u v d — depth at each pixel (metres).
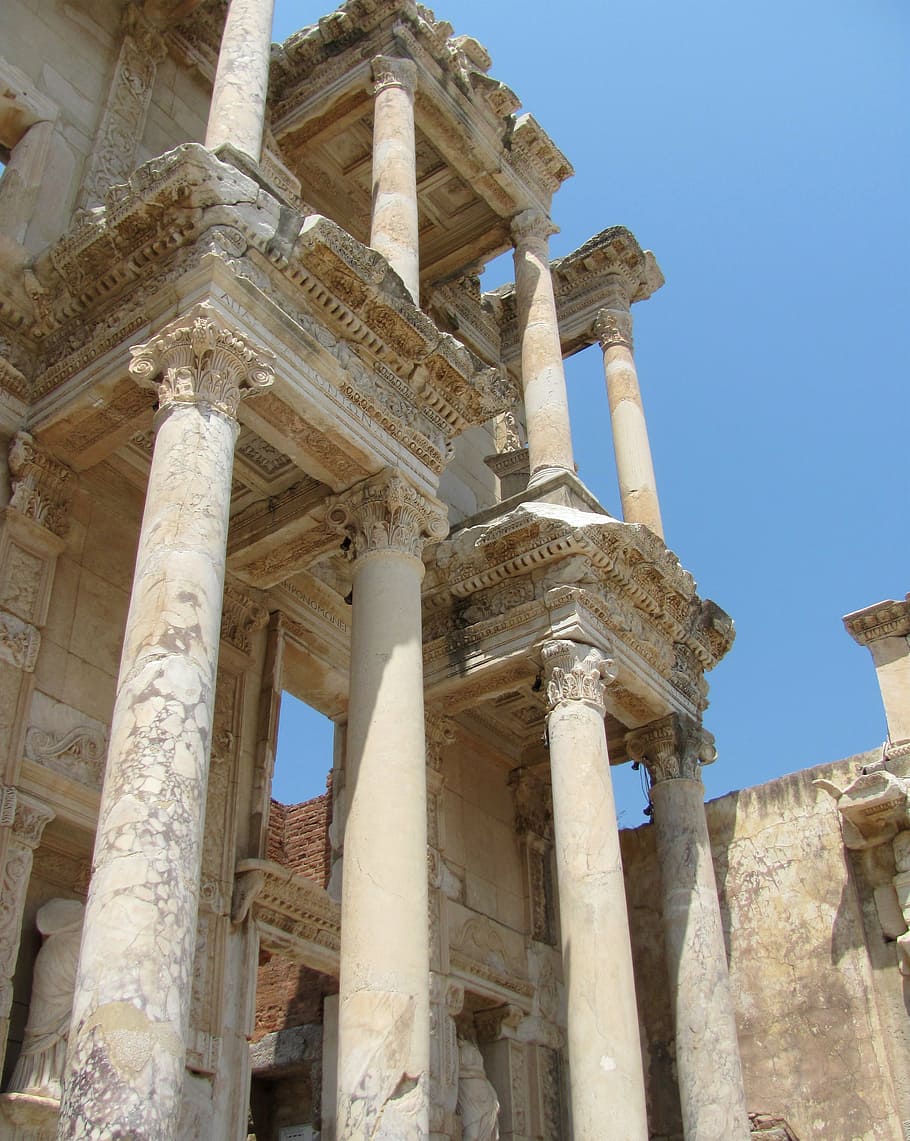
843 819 20.58
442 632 17.56
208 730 9.53
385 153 17.11
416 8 19.00
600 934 14.16
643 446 20.92
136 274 12.56
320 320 12.95
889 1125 18.73
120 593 14.04
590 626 16.38
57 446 13.34
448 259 21.83
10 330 13.32
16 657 12.43
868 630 21.58
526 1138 17.61
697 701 18.86
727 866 21.97
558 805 15.16
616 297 22.66
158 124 16.91
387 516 13.18
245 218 12.10
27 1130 10.70
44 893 12.45
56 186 14.91
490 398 14.49
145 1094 7.74
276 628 16.30
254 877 14.27
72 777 12.56
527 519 16.66
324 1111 15.79
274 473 14.66
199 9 17.45
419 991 10.73
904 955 19.19
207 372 11.15
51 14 15.97
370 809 11.45
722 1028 16.02
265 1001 21.27
